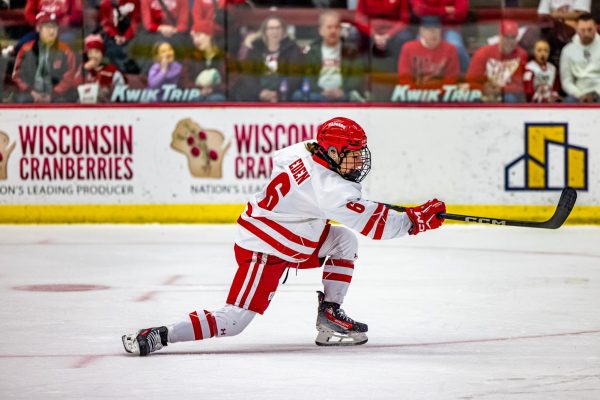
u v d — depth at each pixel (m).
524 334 15.74
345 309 18.27
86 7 34.97
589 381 12.28
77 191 34.75
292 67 35.19
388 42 35.19
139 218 34.84
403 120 34.75
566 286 21.08
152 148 34.75
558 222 13.93
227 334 13.92
